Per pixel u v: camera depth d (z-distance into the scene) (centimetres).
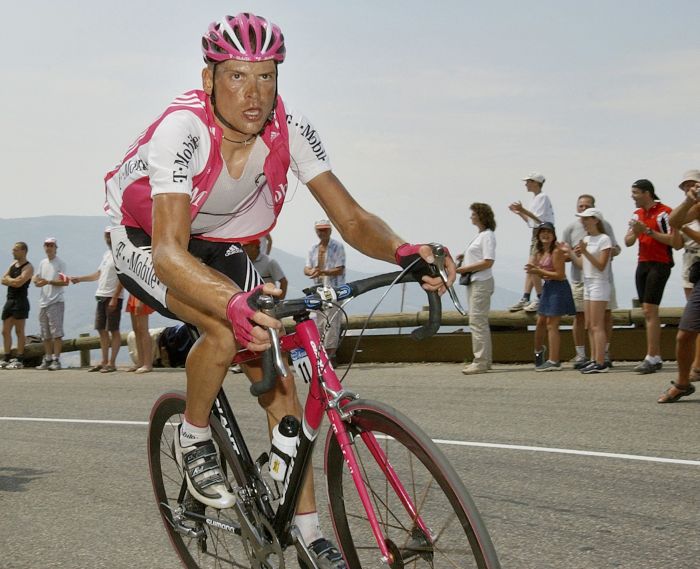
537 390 756
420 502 213
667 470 476
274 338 211
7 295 1269
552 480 464
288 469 249
